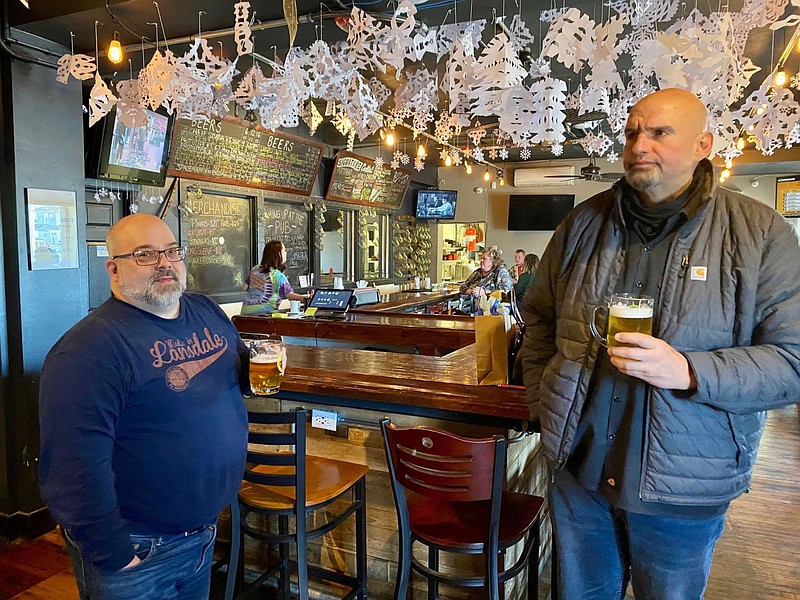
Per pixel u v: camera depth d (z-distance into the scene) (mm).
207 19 2746
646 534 1364
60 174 3100
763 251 1228
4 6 2773
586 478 1406
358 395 2150
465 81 2467
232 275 5645
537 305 1655
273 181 5934
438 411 2051
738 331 1246
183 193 4918
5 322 2939
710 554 1381
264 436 1850
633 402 1320
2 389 2928
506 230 9516
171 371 1454
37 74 2961
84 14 2662
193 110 3494
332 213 7352
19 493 3004
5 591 2516
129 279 1445
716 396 1175
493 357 2021
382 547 2289
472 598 2090
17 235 2906
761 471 3768
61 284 3127
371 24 2250
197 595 1598
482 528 1702
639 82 3338
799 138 3307
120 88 2852
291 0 2229
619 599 1547
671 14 2324
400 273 9016
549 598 2445
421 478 1618
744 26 2320
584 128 5547
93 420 1311
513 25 2709
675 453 1252
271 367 1626
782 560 2691
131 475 1408
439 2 2646
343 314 4402
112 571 1386
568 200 9039
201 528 1578
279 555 2322
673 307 1275
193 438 1473
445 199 9031
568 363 1411
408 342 3805
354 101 3047
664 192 1295
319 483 2004
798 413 5051
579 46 2152
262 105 3273
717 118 2996
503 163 9367
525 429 1896
